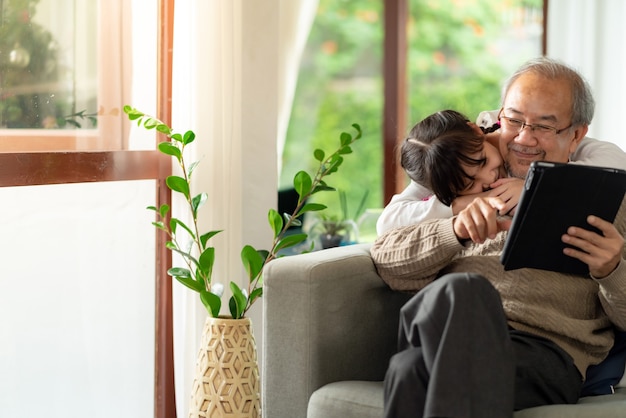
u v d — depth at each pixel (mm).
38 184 2598
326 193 5211
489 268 2176
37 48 2619
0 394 2576
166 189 2947
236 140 2941
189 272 2629
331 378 2156
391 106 4523
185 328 2848
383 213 2385
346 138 2904
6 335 2578
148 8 2893
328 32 5309
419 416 1787
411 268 2170
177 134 2689
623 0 4918
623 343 2225
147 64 2904
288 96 3439
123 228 2848
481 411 1698
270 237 3156
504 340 1781
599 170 1908
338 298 2166
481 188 2244
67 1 2686
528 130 2215
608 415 1805
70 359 2738
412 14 5102
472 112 5199
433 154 2227
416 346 1864
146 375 2963
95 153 2734
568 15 4914
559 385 2023
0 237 2545
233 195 2947
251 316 3074
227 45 2889
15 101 2574
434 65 5164
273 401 2189
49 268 2664
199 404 2504
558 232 1977
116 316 2855
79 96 2727
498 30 5152
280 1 3361
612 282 2047
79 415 2775
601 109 4949
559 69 2254
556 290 2131
